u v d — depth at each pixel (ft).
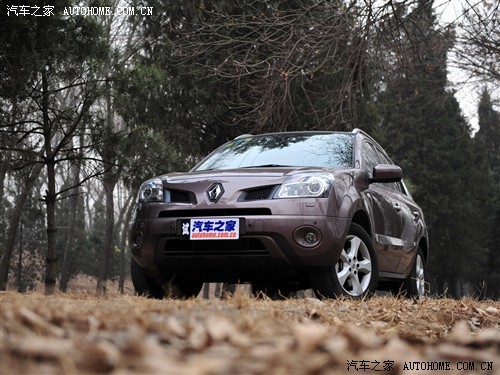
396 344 9.43
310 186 25.43
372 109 79.10
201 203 25.75
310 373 6.84
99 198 143.54
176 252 26.09
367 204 27.71
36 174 61.00
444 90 85.05
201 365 6.24
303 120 73.72
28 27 50.03
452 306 25.23
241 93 79.10
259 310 16.40
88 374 6.67
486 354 9.23
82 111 52.65
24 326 9.34
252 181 25.75
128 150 53.21
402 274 32.19
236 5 74.43
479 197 183.73
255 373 6.81
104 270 92.48
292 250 24.97
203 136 85.61
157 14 82.69
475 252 181.88
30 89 51.67
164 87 79.97
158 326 10.30
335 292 25.84
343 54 50.26
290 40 51.08
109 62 54.08
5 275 80.74
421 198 172.76
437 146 171.63
